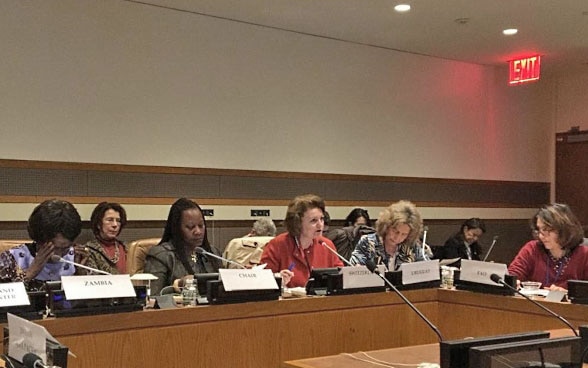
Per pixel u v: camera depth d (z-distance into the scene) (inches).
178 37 232.2
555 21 239.6
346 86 273.4
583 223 335.6
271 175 253.0
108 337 98.9
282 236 148.2
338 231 224.4
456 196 308.8
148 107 226.2
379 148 282.8
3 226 200.7
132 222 222.7
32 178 204.8
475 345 73.0
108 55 218.5
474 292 133.4
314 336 120.0
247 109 247.8
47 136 207.6
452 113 307.4
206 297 111.2
